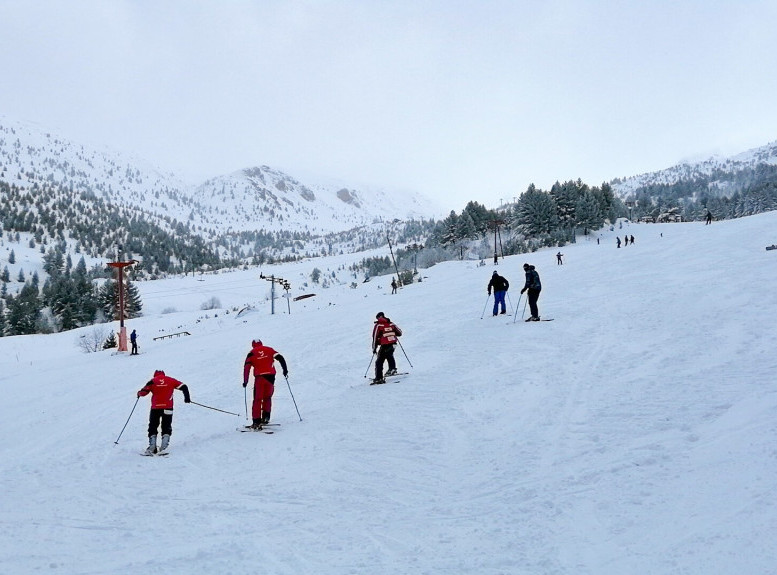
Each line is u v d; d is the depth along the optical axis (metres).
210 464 7.85
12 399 20.77
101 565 4.47
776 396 6.73
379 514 5.21
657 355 10.39
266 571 4.15
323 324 29.86
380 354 12.12
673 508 4.34
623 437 6.41
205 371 19.86
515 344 13.63
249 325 41.50
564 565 3.73
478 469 6.21
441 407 9.22
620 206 147.88
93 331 66.56
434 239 163.25
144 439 10.63
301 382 14.12
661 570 3.48
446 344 15.53
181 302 138.00
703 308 14.32
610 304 17.80
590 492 4.98
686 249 34.53
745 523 3.88
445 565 3.96
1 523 5.75
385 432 8.27
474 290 33.53
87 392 19.81
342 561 4.22
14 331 108.75
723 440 5.67
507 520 4.67
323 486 6.27
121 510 6.03
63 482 7.67
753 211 174.50
